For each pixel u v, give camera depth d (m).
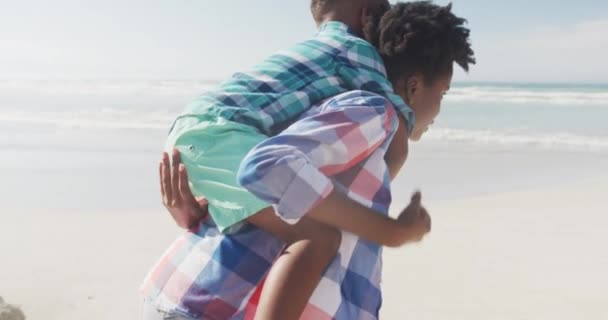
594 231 7.30
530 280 5.72
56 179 9.96
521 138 15.21
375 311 1.78
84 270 5.98
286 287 1.58
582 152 13.20
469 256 6.42
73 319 4.85
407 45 1.86
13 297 5.27
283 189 1.50
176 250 1.84
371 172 1.72
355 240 1.72
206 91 1.88
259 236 1.71
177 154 1.78
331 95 1.78
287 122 1.74
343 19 2.00
